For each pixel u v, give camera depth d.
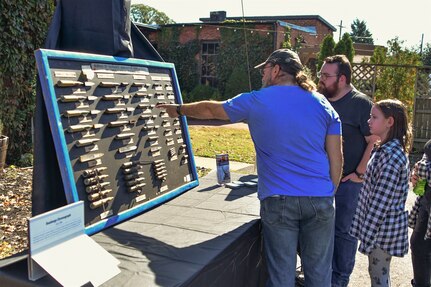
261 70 2.37
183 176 2.91
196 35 18.80
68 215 1.59
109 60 2.28
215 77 18.64
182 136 2.95
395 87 12.82
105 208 2.09
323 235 2.10
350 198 2.99
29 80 6.73
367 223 2.54
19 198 4.59
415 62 13.59
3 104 6.42
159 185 2.58
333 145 2.17
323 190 2.06
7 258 1.73
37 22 6.66
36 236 1.46
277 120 2.02
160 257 1.79
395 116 2.50
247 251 2.23
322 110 2.08
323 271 2.13
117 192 2.18
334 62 2.96
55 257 1.51
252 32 17.56
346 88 3.01
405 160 2.49
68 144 1.93
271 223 2.08
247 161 7.86
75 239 1.63
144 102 2.51
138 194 2.36
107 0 2.29
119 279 1.58
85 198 1.98
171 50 19.30
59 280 1.43
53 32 2.17
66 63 2.01
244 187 3.11
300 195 2.02
